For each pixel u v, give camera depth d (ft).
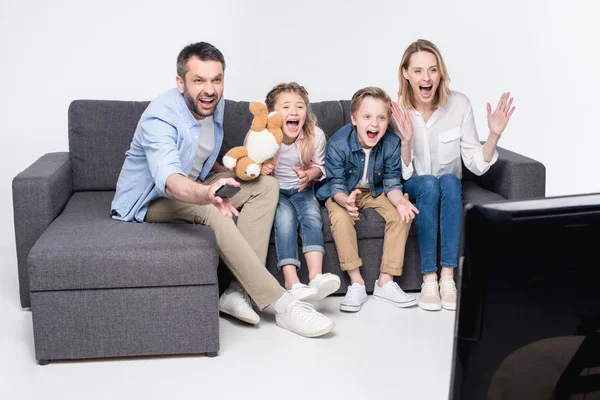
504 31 16.84
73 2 16.30
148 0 16.30
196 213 9.72
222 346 9.35
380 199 10.81
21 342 9.50
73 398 8.10
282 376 8.57
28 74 16.12
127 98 15.85
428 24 16.67
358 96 10.61
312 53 16.34
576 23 17.12
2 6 16.21
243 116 11.60
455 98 11.21
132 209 9.92
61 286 8.70
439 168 11.27
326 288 9.95
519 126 16.55
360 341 9.44
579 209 3.72
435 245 10.54
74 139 11.55
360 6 16.43
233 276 10.30
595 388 3.90
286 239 10.34
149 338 8.92
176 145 9.48
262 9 16.22
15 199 10.13
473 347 3.76
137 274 8.74
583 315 3.80
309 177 10.77
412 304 10.47
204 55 9.55
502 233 3.67
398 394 8.14
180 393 8.20
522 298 3.73
